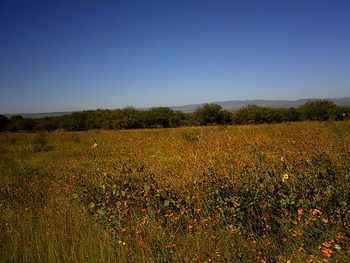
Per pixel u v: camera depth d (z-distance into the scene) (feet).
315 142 24.53
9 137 86.89
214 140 31.48
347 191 14.05
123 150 33.19
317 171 15.78
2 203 20.44
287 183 15.34
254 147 24.53
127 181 18.15
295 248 11.81
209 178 17.25
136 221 14.69
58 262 12.62
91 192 18.43
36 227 15.90
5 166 36.83
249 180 16.15
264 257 11.39
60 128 177.58
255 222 13.55
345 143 21.61
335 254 11.11
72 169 29.48
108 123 164.96
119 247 13.10
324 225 12.52
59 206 18.10
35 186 24.47
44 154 46.50
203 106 147.02
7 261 13.25
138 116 165.99
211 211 14.69
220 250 11.86
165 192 16.84
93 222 15.47
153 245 12.82
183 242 12.95
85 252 12.95
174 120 162.40
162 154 31.09
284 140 27.40
